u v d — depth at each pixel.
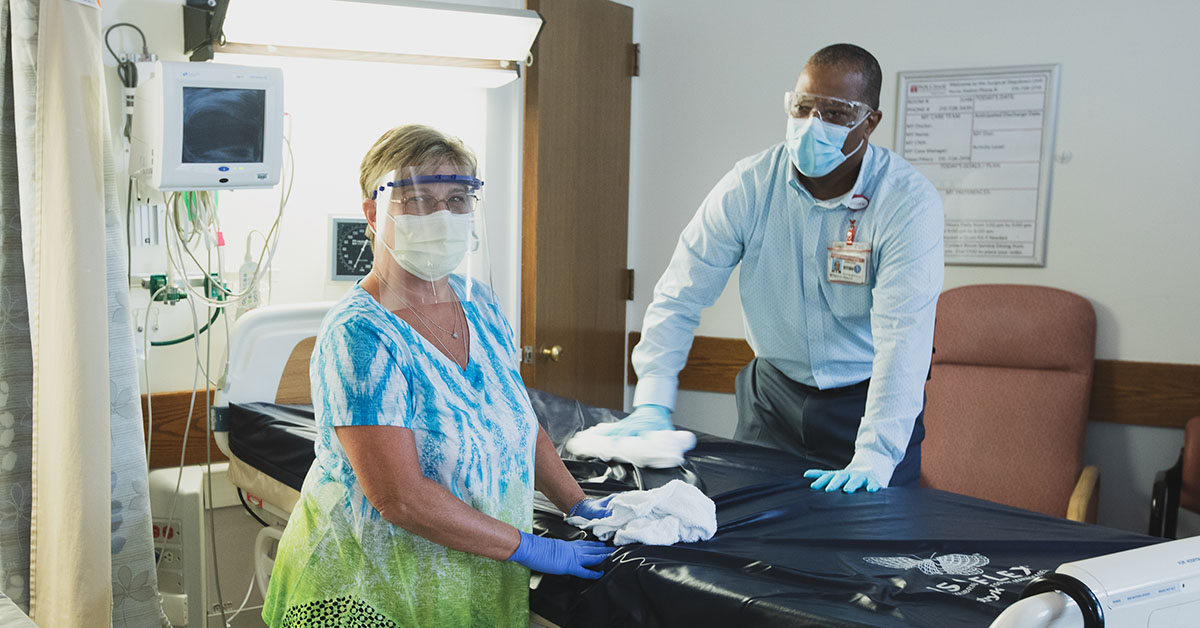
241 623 2.96
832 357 2.31
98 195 2.12
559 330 3.56
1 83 2.14
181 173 2.24
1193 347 3.29
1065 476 3.17
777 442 2.46
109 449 2.16
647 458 2.03
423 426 1.47
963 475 3.27
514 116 3.38
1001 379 3.33
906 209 2.08
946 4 3.48
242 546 2.94
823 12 3.64
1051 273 3.45
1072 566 0.98
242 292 2.74
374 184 1.53
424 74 2.92
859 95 2.04
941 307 3.45
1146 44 3.24
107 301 2.18
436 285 1.57
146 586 2.33
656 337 2.41
